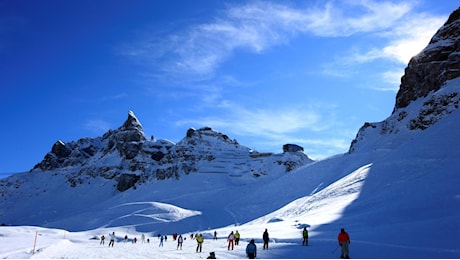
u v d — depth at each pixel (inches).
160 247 1742.1
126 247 1814.7
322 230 1689.2
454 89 3858.3
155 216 4817.9
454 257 888.3
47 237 3171.8
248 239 1745.8
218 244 1711.4
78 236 3595.0
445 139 2578.7
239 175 7824.8
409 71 4936.0
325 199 2677.2
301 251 1149.7
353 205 2108.8
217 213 4936.0
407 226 1330.0
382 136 4694.9
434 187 1779.0
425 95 4571.9
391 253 984.9
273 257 1050.1
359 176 2851.9
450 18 4916.3
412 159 2503.7
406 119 4429.1
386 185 2284.7
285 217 2790.4
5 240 2566.4
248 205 5064.0
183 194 6993.1
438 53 4618.6
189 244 1894.7
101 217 5359.3
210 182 7544.3
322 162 5472.4
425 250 997.8
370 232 1379.2
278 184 5428.2
